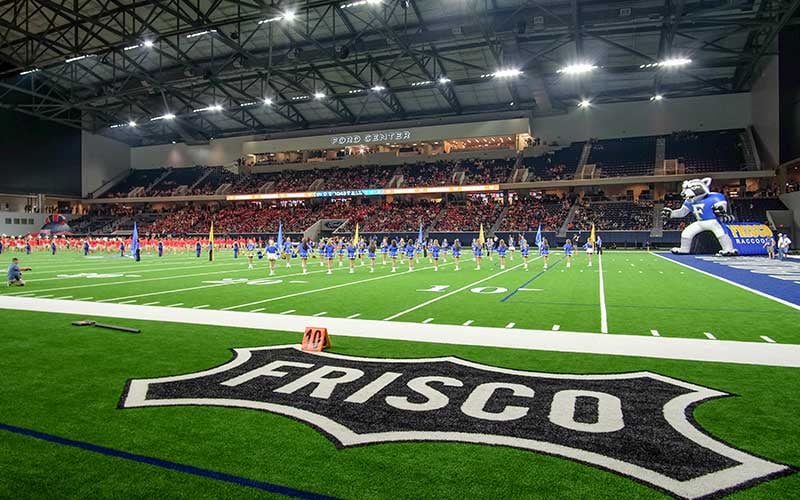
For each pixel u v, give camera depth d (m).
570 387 5.49
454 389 5.45
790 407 4.82
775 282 16.39
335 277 19.36
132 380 5.82
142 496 3.26
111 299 12.80
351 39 37.44
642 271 21.36
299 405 4.99
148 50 41.91
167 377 5.94
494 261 29.84
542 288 15.23
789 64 37.75
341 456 3.85
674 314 10.34
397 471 3.60
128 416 4.70
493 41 35.31
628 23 32.06
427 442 4.10
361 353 7.05
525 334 8.34
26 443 4.10
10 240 44.28
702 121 49.03
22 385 5.63
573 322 9.48
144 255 36.84
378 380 5.79
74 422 4.55
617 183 46.41
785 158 38.56
